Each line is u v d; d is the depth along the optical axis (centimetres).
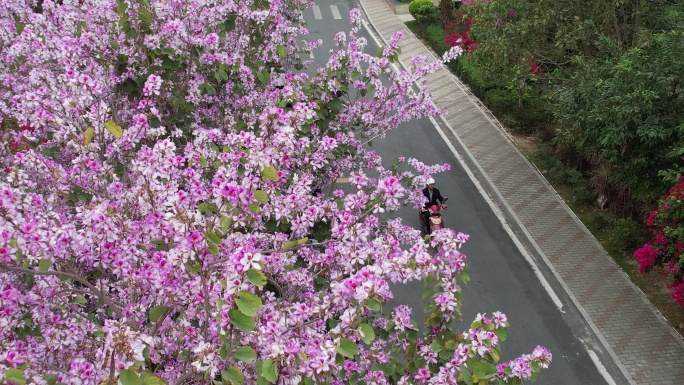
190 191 687
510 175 1995
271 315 621
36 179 835
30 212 674
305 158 842
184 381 614
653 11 1659
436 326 670
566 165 1981
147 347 560
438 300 647
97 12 1050
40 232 577
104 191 762
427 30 3180
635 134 1394
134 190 694
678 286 1238
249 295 516
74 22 1068
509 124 2280
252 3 1191
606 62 1481
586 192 1808
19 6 1153
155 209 638
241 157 734
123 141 765
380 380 659
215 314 543
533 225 1742
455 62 2789
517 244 1680
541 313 1430
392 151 2148
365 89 1095
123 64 1003
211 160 817
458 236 674
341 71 1070
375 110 1123
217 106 1148
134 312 663
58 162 892
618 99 1348
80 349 646
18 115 829
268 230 833
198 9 1066
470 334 625
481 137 2239
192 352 629
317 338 608
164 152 649
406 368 674
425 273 655
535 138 2214
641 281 1511
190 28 1062
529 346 1332
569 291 1480
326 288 811
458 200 1883
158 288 635
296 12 1772
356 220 769
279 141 700
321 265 789
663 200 1251
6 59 1045
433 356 661
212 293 588
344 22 3466
